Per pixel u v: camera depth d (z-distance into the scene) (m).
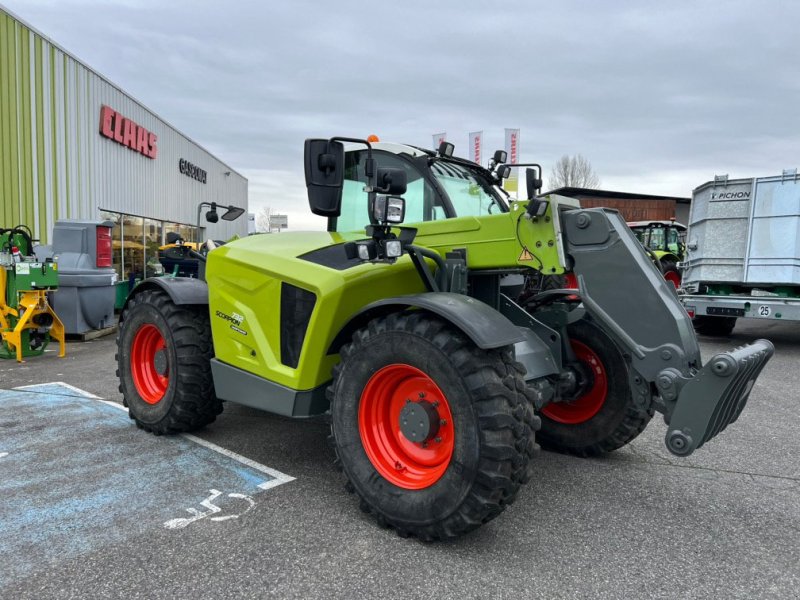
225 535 2.77
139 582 2.38
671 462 3.96
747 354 2.73
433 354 2.61
